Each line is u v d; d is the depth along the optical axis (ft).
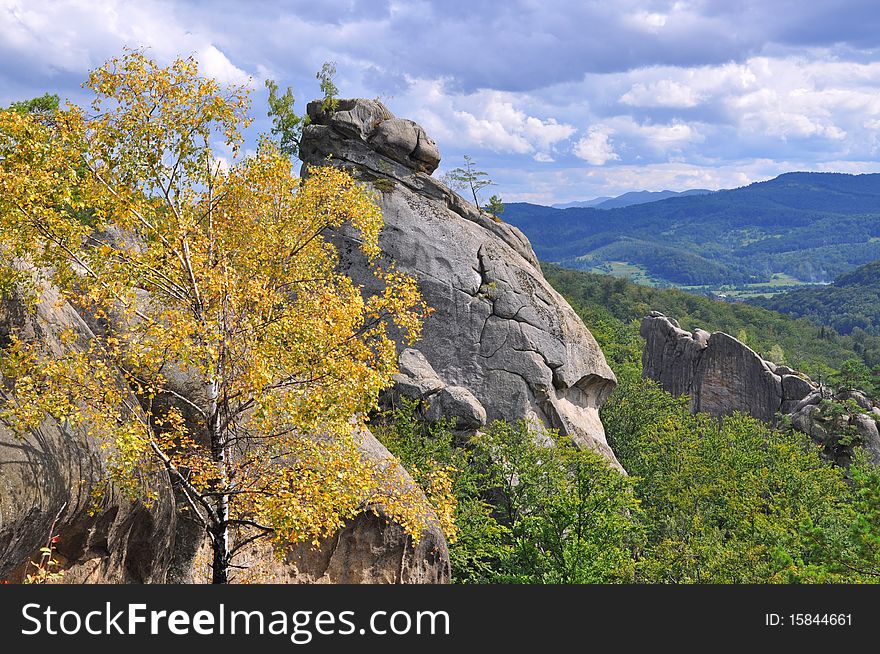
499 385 172.14
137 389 64.49
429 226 178.70
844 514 156.46
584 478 137.90
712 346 350.02
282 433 63.52
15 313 58.54
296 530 60.23
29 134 58.18
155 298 69.36
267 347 61.00
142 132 63.77
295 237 71.92
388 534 89.97
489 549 134.92
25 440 51.21
